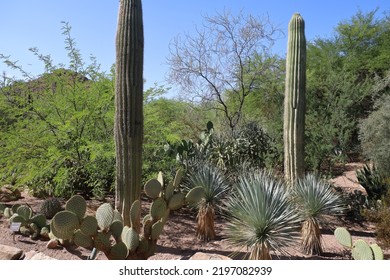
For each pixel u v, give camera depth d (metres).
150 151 7.81
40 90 7.96
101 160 7.30
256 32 13.28
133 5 5.40
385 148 8.90
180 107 12.97
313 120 13.27
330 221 6.83
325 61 16.88
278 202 4.61
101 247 3.88
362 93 13.48
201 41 13.07
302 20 7.03
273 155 10.49
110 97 7.56
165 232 6.12
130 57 5.34
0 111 7.84
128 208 5.41
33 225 5.57
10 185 8.10
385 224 5.37
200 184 6.05
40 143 7.25
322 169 11.65
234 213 4.70
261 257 4.30
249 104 14.60
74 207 3.78
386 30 17.52
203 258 4.12
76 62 7.86
